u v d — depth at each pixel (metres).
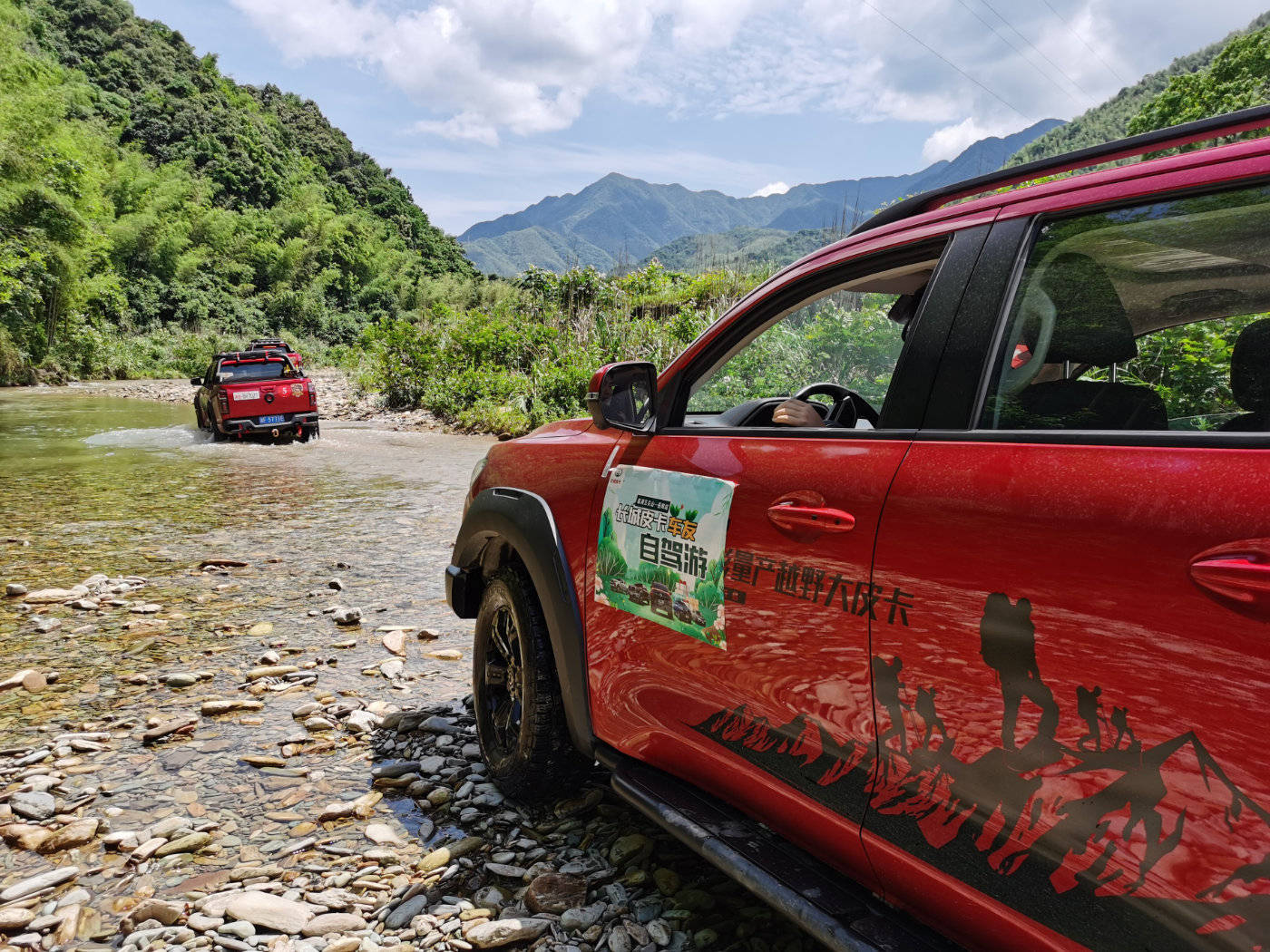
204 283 78.69
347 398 23.36
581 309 21.47
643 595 2.30
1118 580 1.30
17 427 17.84
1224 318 1.48
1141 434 1.39
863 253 2.02
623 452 2.50
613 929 2.28
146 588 5.73
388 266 119.38
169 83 142.00
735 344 2.39
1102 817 1.31
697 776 2.22
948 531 1.55
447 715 3.71
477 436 15.77
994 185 1.83
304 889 2.50
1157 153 1.58
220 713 3.73
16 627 4.89
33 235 38.19
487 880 2.54
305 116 183.88
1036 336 1.64
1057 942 1.39
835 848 1.81
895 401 1.78
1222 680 1.17
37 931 2.33
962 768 1.52
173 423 18.98
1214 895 1.18
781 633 1.87
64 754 3.34
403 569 6.23
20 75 46.62
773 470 1.96
